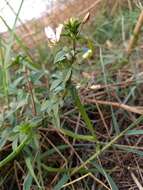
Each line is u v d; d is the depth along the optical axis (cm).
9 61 15
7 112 14
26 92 14
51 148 14
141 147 14
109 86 17
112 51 19
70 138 15
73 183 13
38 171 13
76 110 15
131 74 18
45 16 25
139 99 17
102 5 24
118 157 14
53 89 12
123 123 15
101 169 13
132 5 23
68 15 25
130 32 21
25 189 12
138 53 19
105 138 15
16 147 12
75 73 18
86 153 14
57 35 12
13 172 14
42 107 12
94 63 19
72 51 12
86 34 22
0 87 15
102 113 16
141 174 14
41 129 14
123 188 13
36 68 16
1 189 13
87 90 16
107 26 22
